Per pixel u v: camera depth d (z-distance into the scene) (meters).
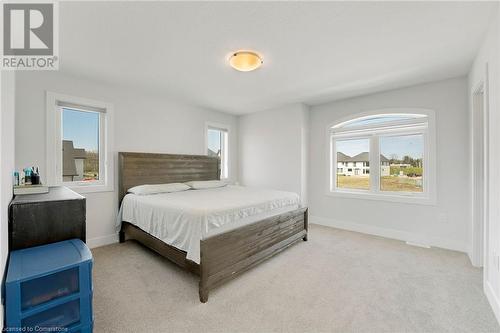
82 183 3.14
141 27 1.94
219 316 1.71
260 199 2.88
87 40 2.13
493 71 1.83
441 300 1.90
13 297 1.10
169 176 3.95
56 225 1.58
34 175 2.17
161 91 3.64
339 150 4.33
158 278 2.27
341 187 4.31
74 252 1.43
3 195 1.12
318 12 1.77
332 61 2.60
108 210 3.32
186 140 4.35
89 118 3.23
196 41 2.18
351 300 1.91
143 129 3.72
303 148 4.39
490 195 1.86
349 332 1.54
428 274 2.35
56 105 2.86
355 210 3.98
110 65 2.69
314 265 2.57
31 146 2.68
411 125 3.47
